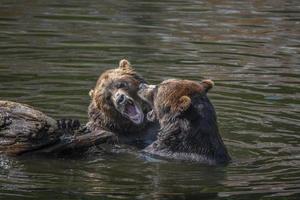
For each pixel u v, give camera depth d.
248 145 12.90
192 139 12.23
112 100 13.76
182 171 11.62
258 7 24.81
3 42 19.64
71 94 15.76
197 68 17.73
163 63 18.09
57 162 11.95
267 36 20.89
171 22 22.30
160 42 20.06
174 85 12.52
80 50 19.11
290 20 22.89
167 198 10.37
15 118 12.00
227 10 24.22
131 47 19.50
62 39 20.16
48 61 18.09
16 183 10.89
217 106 15.04
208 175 11.44
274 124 13.99
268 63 18.25
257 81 16.77
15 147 11.89
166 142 12.48
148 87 13.02
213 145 12.09
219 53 19.08
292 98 15.59
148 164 11.98
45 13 23.33
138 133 13.98
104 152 12.63
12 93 15.53
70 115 14.41
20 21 22.16
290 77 17.16
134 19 22.66
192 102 12.29
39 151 12.09
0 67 17.42
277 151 12.59
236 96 15.73
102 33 20.86
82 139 12.29
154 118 13.27
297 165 11.89
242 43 20.11
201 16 23.22
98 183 10.99
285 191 10.66
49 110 14.62
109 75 14.12
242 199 10.39
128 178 11.25
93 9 24.11
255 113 14.65
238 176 11.37
